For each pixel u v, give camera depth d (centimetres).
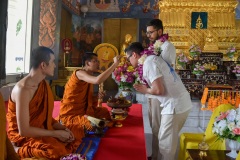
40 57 210
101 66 1069
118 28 1228
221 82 820
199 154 261
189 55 951
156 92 279
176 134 296
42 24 610
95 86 937
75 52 1180
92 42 1234
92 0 1223
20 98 204
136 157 221
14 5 570
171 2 987
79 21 1212
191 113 650
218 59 881
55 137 226
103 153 229
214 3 981
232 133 239
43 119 224
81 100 310
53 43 611
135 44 338
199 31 986
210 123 330
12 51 562
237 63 855
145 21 1212
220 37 980
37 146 205
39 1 607
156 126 363
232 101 628
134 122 342
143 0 1208
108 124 314
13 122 221
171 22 991
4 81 427
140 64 306
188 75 845
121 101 360
